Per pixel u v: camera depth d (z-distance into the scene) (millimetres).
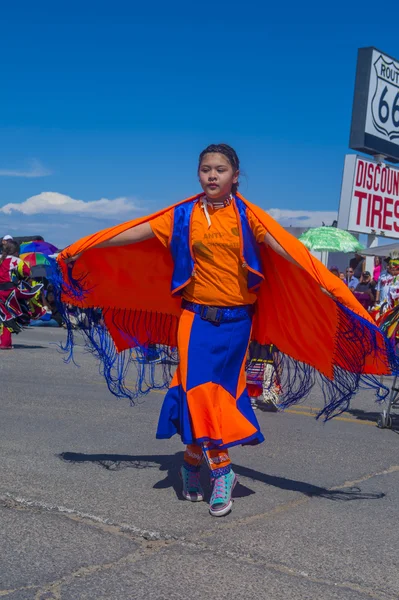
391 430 6680
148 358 4711
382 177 22906
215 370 3914
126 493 4199
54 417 6453
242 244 3928
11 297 11625
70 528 3596
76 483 4367
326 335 4109
